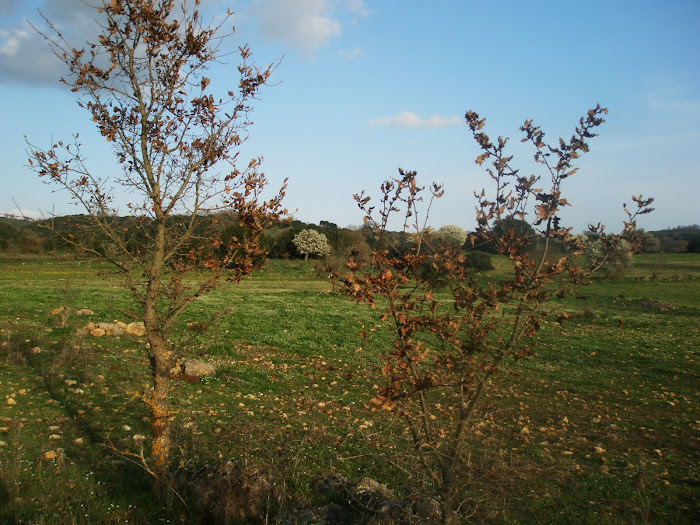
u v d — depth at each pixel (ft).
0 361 40.01
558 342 72.18
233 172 21.84
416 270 13.97
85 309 67.05
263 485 20.06
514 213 14.15
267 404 35.68
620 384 49.88
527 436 32.17
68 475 21.52
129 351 47.37
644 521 20.57
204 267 22.63
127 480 22.02
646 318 100.42
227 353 52.80
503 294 14.07
